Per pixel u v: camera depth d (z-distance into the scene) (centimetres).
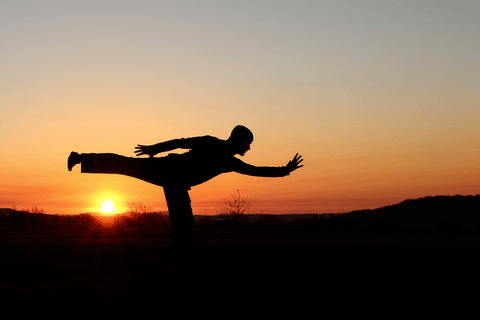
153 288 478
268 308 396
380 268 671
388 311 393
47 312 379
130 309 386
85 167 552
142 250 909
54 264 688
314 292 467
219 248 943
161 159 559
